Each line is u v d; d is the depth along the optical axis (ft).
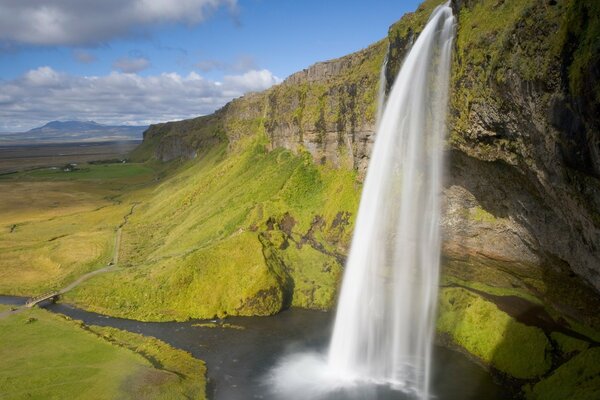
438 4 193.16
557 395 143.84
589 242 119.75
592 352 147.84
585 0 98.02
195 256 272.92
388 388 167.32
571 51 100.27
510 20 129.39
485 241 181.16
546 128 112.68
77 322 237.04
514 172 143.74
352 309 218.79
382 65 264.31
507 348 173.27
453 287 208.95
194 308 247.09
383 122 220.43
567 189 115.03
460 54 152.66
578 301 155.74
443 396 158.92
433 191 191.72
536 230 150.61
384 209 216.33
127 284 275.39
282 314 240.12
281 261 271.08
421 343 196.75
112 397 161.89
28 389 168.96
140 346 207.41
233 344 207.72
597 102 92.27
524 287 183.42
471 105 146.72
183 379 174.19
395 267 213.66
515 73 120.26
